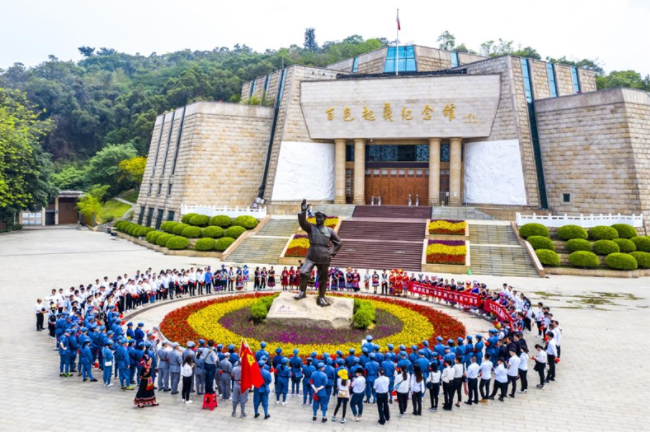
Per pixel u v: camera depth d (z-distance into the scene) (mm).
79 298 25938
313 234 24938
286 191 63938
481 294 28625
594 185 54031
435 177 61781
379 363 17438
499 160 58594
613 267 42219
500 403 17062
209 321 24484
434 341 21891
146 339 19422
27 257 49125
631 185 51469
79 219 96812
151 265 44531
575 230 45531
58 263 45281
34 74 157750
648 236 45969
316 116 63344
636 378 19328
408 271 42594
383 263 44156
